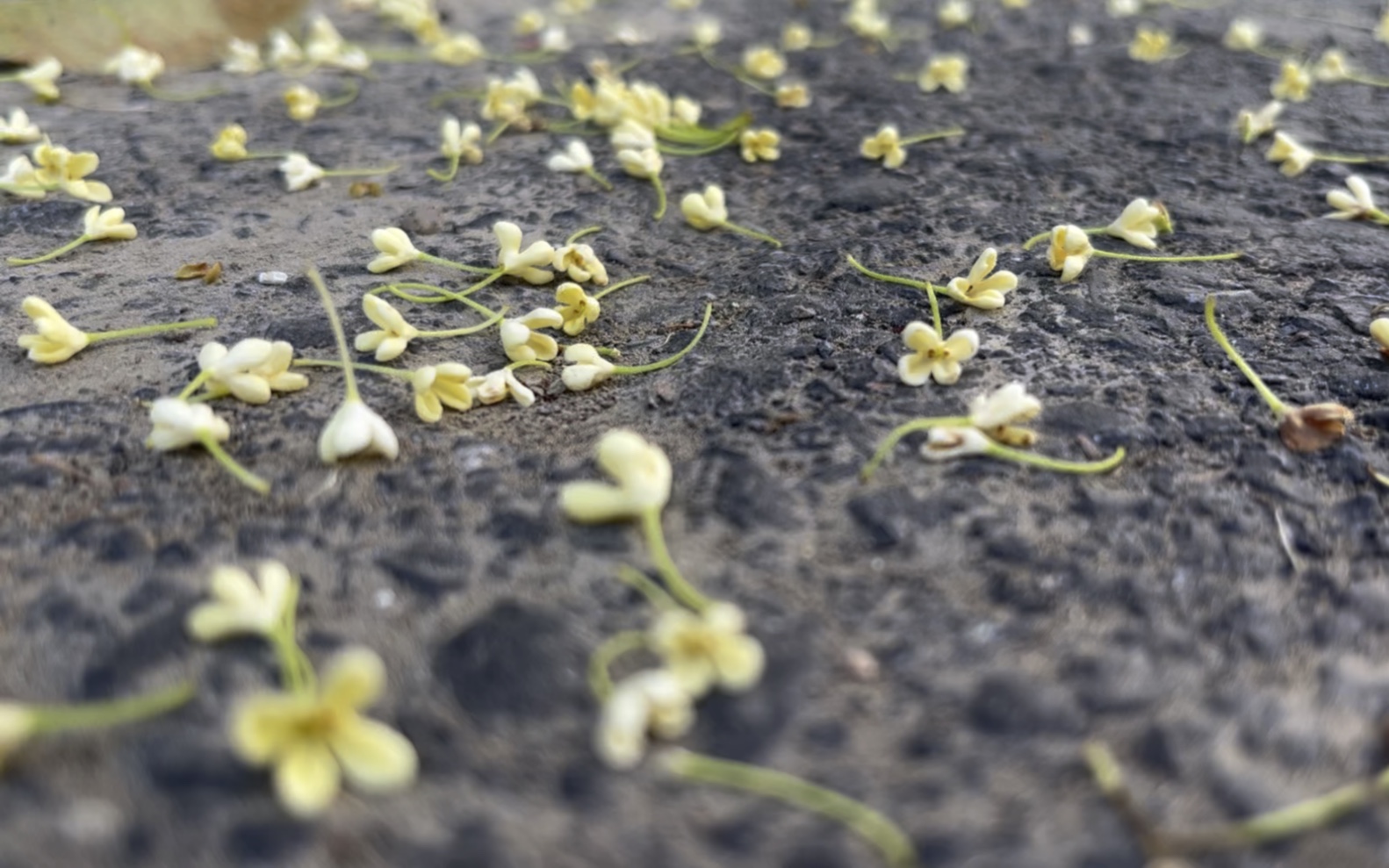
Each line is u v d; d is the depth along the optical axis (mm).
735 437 180
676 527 167
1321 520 169
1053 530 167
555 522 168
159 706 149
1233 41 329
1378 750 149
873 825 143
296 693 150
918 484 172
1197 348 195
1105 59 316
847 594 160
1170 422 181
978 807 144
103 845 140
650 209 235
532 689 151
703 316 204
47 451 177
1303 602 161
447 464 176
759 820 143
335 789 143
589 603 159
